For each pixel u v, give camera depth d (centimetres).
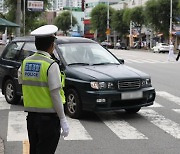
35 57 466
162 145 756
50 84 452
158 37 7962
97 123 938
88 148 730
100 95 910
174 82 1791
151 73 2245
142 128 893
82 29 13288
